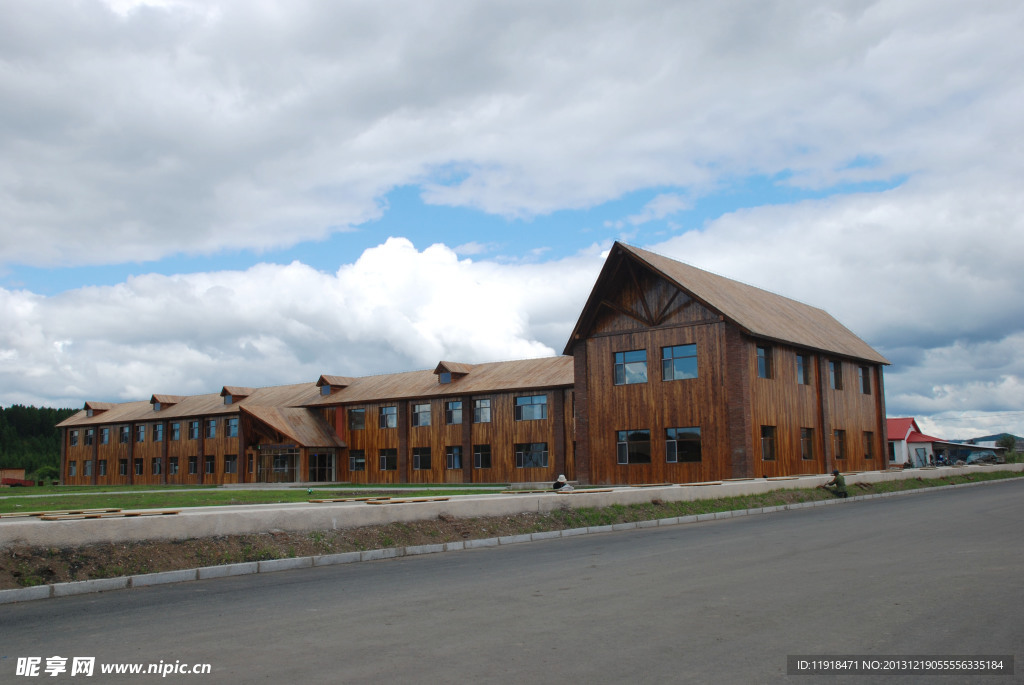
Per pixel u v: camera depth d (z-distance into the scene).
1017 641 6.90
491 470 49.81
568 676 6.03
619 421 37.88
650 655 6.59
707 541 15.80
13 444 110.25
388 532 15.49
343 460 58.22
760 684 5.75
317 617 8.61
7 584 10.45
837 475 29.69
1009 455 60.84
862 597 8.96
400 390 55.75
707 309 35.50
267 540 13.74
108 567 11.58
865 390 46.47
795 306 47.28
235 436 63.03
